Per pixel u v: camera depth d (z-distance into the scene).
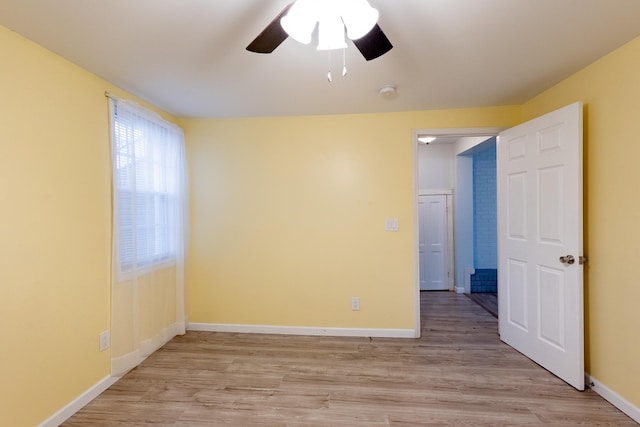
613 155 1.91
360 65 2.04
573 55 1.94
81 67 2.01
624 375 1.85
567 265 2.14
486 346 2.80
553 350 2.29
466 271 4.73
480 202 4.93
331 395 2.07
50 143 1.80
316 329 3.10
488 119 2.89
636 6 1.46
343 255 3.08
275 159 3.13
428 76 2.22
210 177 3.20
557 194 2.22
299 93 2.51
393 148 3.02
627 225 1.83
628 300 1.83
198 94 2.51
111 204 2.23
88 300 2.04
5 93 1.57
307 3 1.16
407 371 2.37
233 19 1.54
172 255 3.00
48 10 1.44
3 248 1.55
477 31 1.66
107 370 2.18
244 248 3.17
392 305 3.04
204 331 3.20
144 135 2.57
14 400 1.59
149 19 1.53
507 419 1.82
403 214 3.02
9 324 1.57
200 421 1.83
